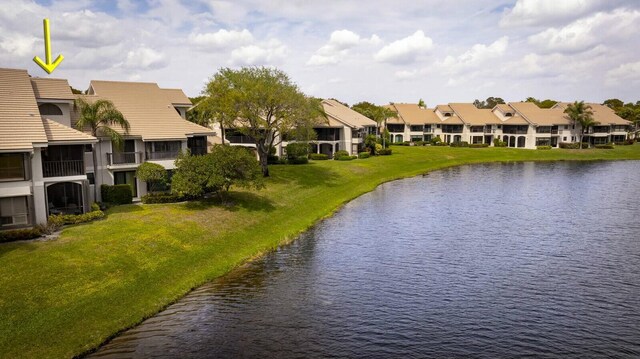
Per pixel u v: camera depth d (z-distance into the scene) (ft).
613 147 381.81
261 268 108.37
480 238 132.36
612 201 184.24
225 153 148.15
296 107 190.29
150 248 107.65
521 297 91.45
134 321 80.38
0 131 109.70
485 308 86.53
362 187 212.02
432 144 398.62
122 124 146.61
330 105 319.88
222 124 210.79
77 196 134.41
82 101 144.87
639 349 72.28
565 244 126.21
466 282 99.25
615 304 88.28
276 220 147.64
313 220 153.17
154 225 121.19
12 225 109.19
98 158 146.20
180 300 90.33
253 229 135.95
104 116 141.49
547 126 380.99
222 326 79.36
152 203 144.97
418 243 127.75
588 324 80.28
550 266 108.88
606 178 246.27
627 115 478.59
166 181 150.61
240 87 188.65
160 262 103.14
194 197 153.07
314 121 208.23
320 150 287.07
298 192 184.44
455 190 211.00
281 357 69.56
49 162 119.24
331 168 239.71
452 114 425.28
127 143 153.17
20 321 75.10
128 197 144.56
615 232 138.00
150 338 75.36
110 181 148.46
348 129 285.43
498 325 79.92
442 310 85.71
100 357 69.92
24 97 123.95
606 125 399.03
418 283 98.73
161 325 79.87
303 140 212.23
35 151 111.24
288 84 192.54
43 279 86.99
